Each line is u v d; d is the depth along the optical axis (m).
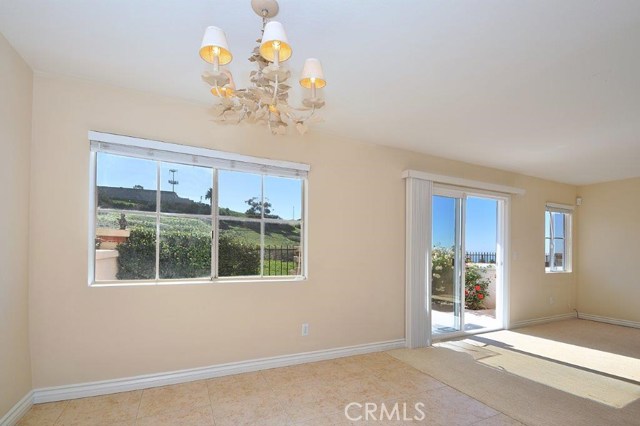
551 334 4.53
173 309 2.66
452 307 4.36
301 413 2.29
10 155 2.01
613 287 5.34
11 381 2.02
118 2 1.60
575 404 2.52
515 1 1.53
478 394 2.64
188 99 2.76
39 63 2.21
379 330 3.67
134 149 2.57
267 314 3.04
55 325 2.31
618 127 3.11
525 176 5.14
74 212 2.38
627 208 5.27
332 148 3.47
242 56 2.05
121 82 2.47
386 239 3.77
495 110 2.80
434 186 4.17
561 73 2.18
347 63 2.10
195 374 2.72
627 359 3.54
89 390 2.39
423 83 2.36
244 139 3.01
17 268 2.09
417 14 1.64
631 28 1.70
